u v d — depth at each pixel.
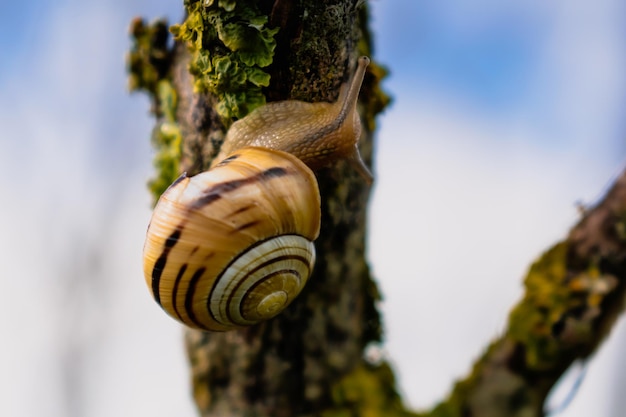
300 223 0.30
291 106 0.31
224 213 0.30
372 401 0.33
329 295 0.32
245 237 0.30
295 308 0.32
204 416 0.33
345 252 0.32
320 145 0.31
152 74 0.32
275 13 0.30
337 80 0.30
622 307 0.32
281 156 0.30
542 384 0.33
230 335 0.32
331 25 0.30
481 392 0.33
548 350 0.33
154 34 0.32
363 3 0.30
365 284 0.33
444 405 0.33
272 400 0.32
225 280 0.30
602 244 0.32
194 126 0.31
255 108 0.30
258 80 0.30
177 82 0.31
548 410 0.33
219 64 0.30
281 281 0.31
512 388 0.33
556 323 0.32
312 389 0.33
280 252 0.30
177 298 0.30
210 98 0.31
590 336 0.32
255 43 0.30
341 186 0.31
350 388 0.33
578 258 0.33
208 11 0.30
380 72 0.32
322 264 0.32
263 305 0.31
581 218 0.33
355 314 0.33
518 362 0.33
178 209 0.30
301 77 0.30
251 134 0.31
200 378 0.33
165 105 0.32
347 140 0.31
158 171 0.32
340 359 0.33
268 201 0.30
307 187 0.30
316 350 0.32
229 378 0.33
